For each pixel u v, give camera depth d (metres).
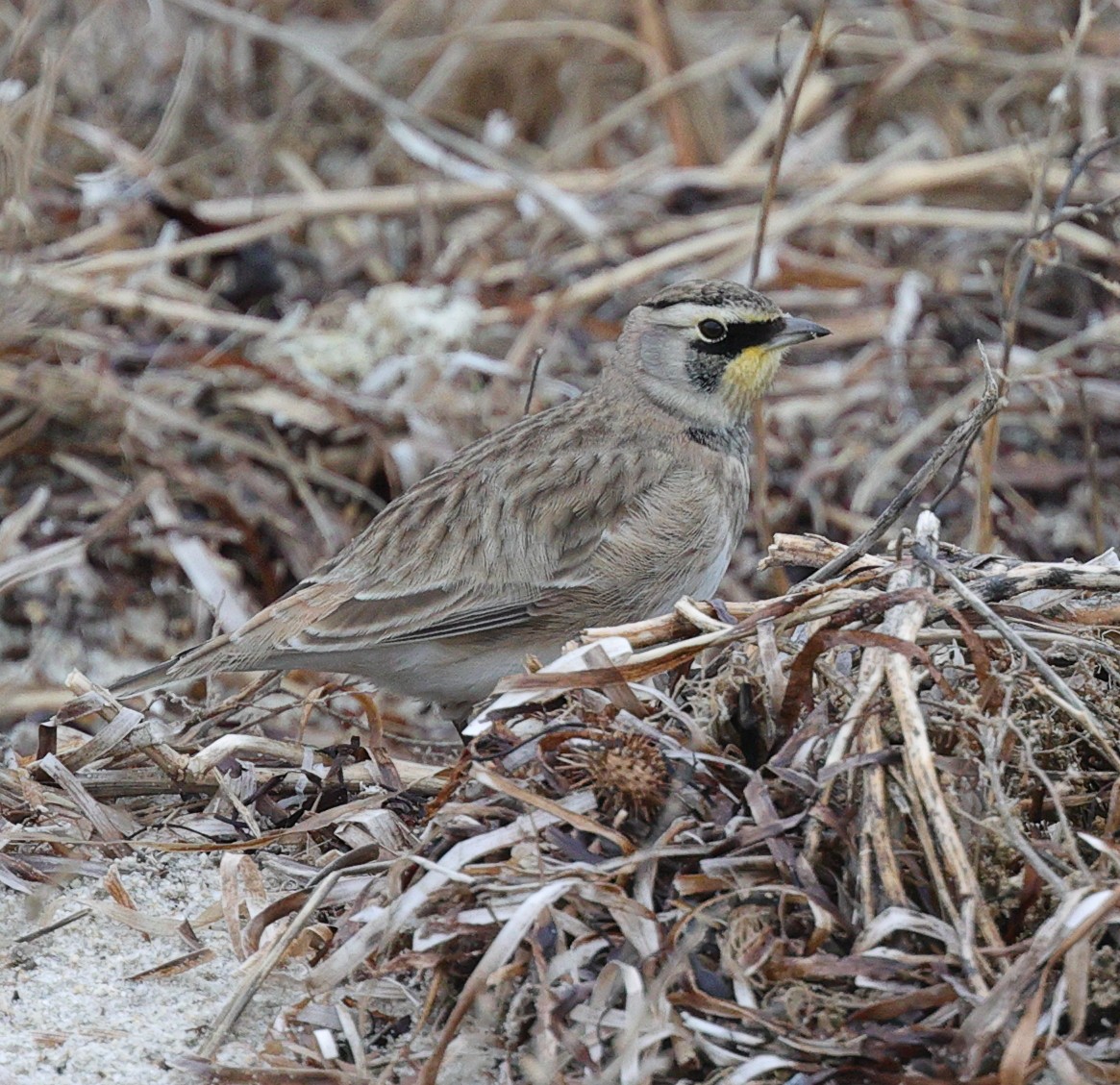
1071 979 6.38
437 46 18.64
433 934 6.95
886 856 6.94
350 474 14.15
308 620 10.23
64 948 7.78
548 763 7.59
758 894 7.05
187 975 7.61
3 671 12.62
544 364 14.93
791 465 14.45
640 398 11.20
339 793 8.94
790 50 18.83
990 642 7.91
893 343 15.10
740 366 11.12
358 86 16.53
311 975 7.09
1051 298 16.06
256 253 15.83
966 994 6.49
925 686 7.75
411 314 14.70
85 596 13.01
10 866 8.30
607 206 17.05
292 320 14.77
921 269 16.14
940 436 14.59
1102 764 7.70
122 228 15.73
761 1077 6.57
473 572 10.47
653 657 7.88
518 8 19.14
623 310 16.14
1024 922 6.90
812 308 15.95
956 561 8.77
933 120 17.98
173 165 16.98
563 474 10.74
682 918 6.91
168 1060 7.01
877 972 6.67
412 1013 7.14
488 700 8.92
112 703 9.22
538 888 6.97
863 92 18.09
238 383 14.26
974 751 7.33
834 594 8.07
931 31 18.84
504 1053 6.88
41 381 13.72
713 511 10.96
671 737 7.59
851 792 7.16
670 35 18.64
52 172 15.59
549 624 10.63
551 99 19.20
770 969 6.75
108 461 13.83
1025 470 14.36
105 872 8.29
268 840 8.40
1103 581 8.22
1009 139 17.45
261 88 18.14
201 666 10.10
